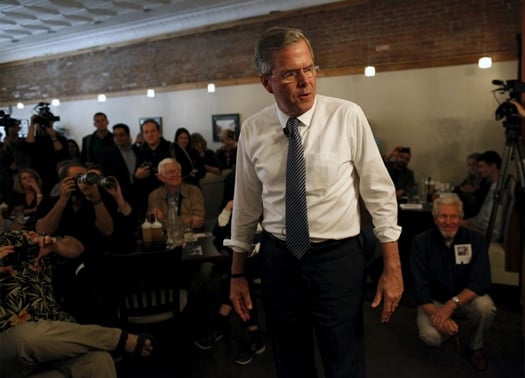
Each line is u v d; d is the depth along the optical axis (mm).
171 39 6875
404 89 5289
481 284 2396
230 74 6453
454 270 2477
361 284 1257
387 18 5277
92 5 5637
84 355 1936
